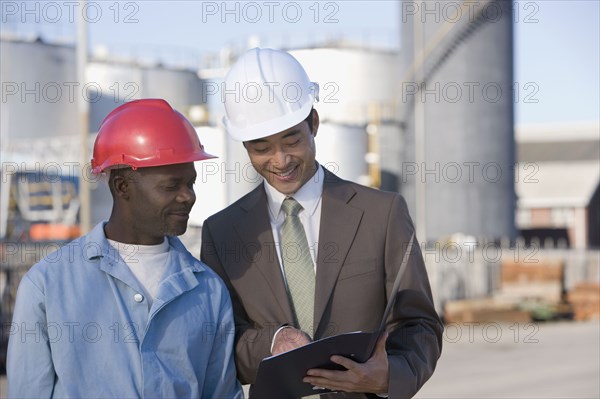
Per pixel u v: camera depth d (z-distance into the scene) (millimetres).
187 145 2857
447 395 9203
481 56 24234
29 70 23031
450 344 14477
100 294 2764
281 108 3076
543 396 9117
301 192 3184
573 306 19484
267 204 3232
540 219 47062
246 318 3232
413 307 3109
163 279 2818
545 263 20156
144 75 25688
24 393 2691
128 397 2684
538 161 49062
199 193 17250
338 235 3127
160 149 2799
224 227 3270
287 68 3145
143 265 2846
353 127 23250
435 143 24594
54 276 2742
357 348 2723
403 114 25312
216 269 3254
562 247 44000
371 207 3174
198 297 2895
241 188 17656
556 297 19922
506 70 24469
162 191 2812
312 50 25812
